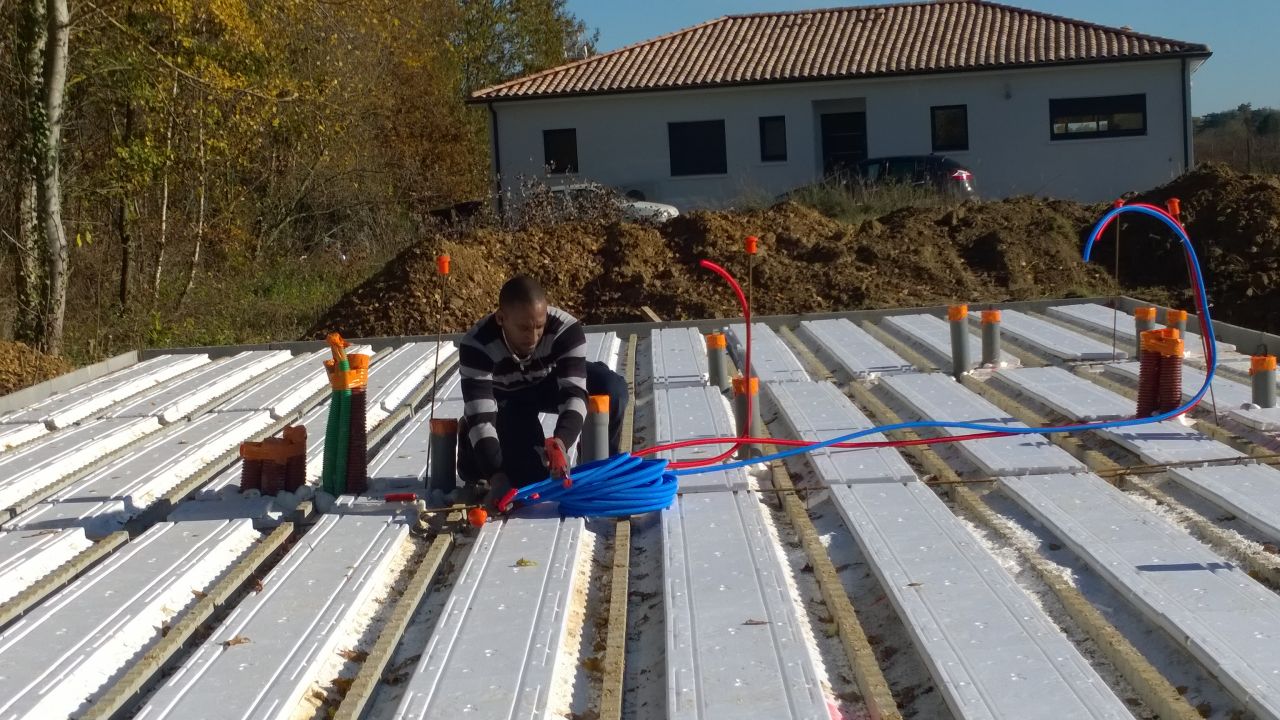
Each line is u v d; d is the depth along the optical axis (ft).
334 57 58.39
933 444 18.03
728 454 17.22
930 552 13.08
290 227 70.23
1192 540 12.98
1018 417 19.75
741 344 27.91
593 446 16.06
